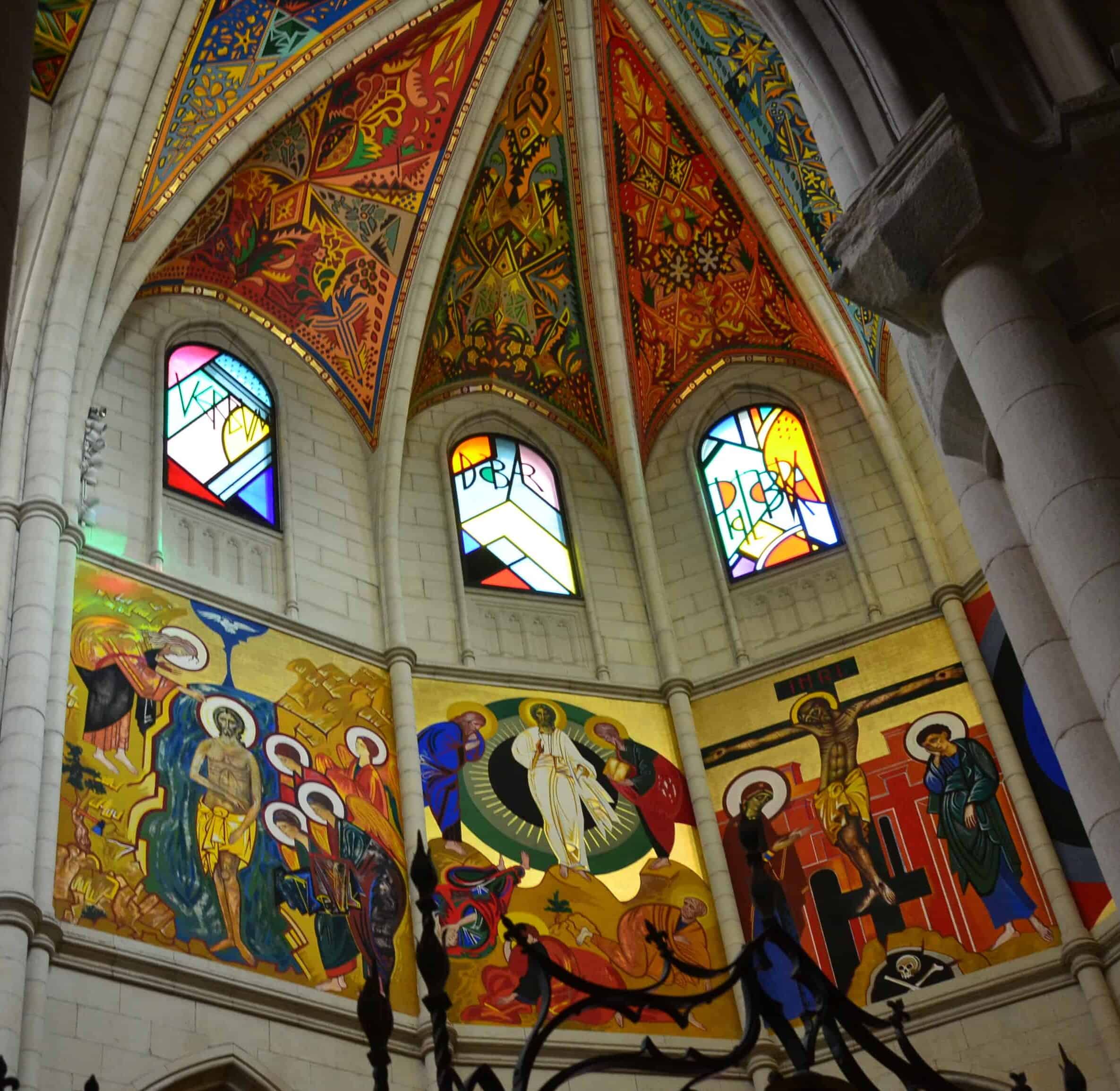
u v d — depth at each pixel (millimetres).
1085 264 8477
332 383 18891
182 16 16609
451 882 15195
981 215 8469
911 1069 6762
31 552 14312
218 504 16766
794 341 19781
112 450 16203
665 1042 14656
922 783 16016
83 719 14094
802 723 16875
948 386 9070
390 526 17812
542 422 19781
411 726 16062
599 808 16312
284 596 16438
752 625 17891
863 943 15242
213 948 13453
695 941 15570
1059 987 14414
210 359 17922
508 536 18562
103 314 16406
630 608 18297
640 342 19906
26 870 12516
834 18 9523
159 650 15031
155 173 17047
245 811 14477
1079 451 7828
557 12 18547
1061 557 7699
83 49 16875
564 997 14750
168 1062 12547
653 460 19625
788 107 18547
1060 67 8953
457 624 17438
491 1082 6754
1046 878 14906
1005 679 16312
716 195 19672
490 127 18938
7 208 5910
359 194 18859
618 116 19312
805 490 18734
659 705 17469
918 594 17406
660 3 18578
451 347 19641
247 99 17500
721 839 16359
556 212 19688
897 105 9039
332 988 13852
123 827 13680
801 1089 6582
